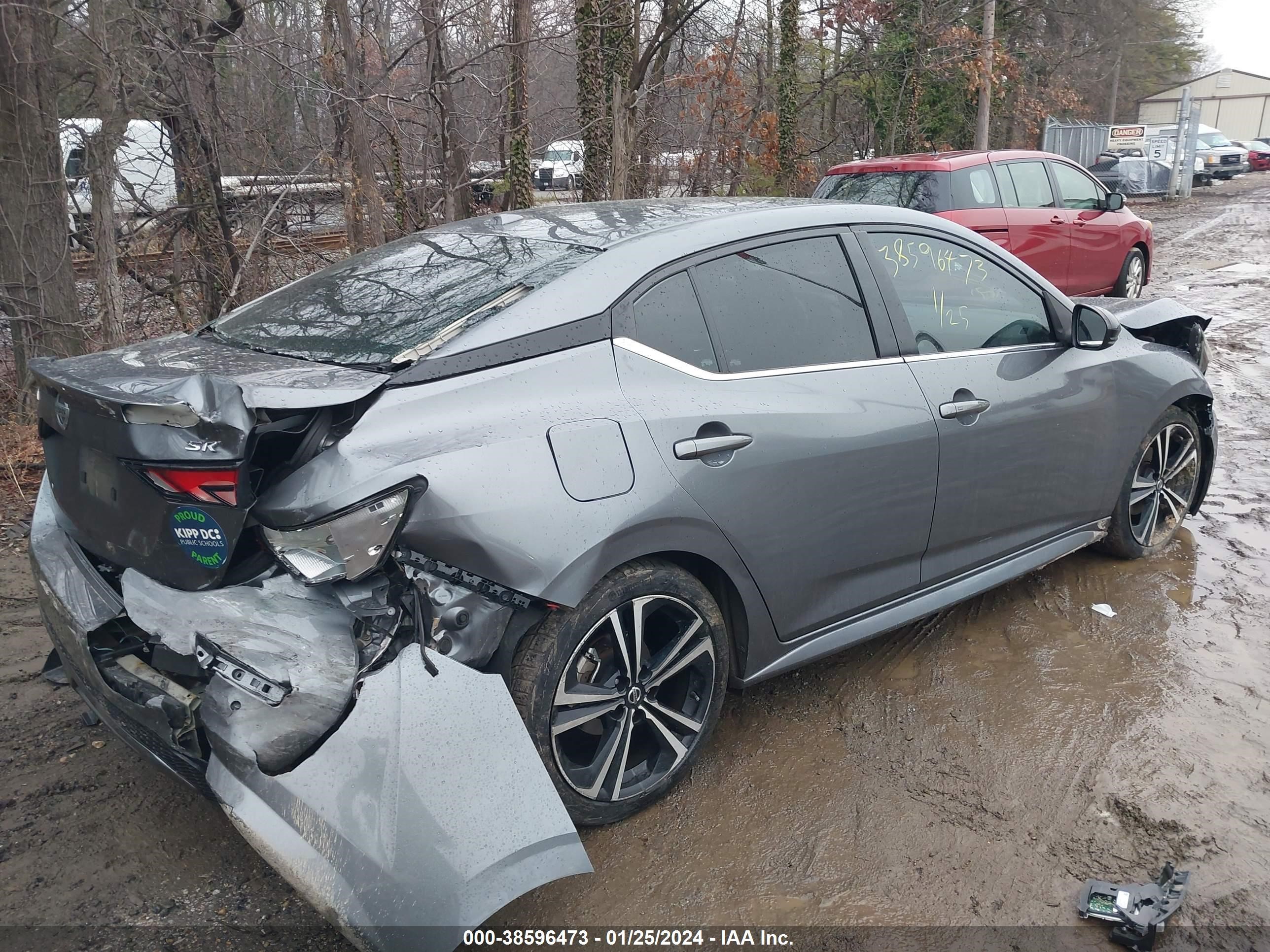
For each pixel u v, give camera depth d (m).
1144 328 4.55
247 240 8.09
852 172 9.89
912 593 3.56
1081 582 4.44
